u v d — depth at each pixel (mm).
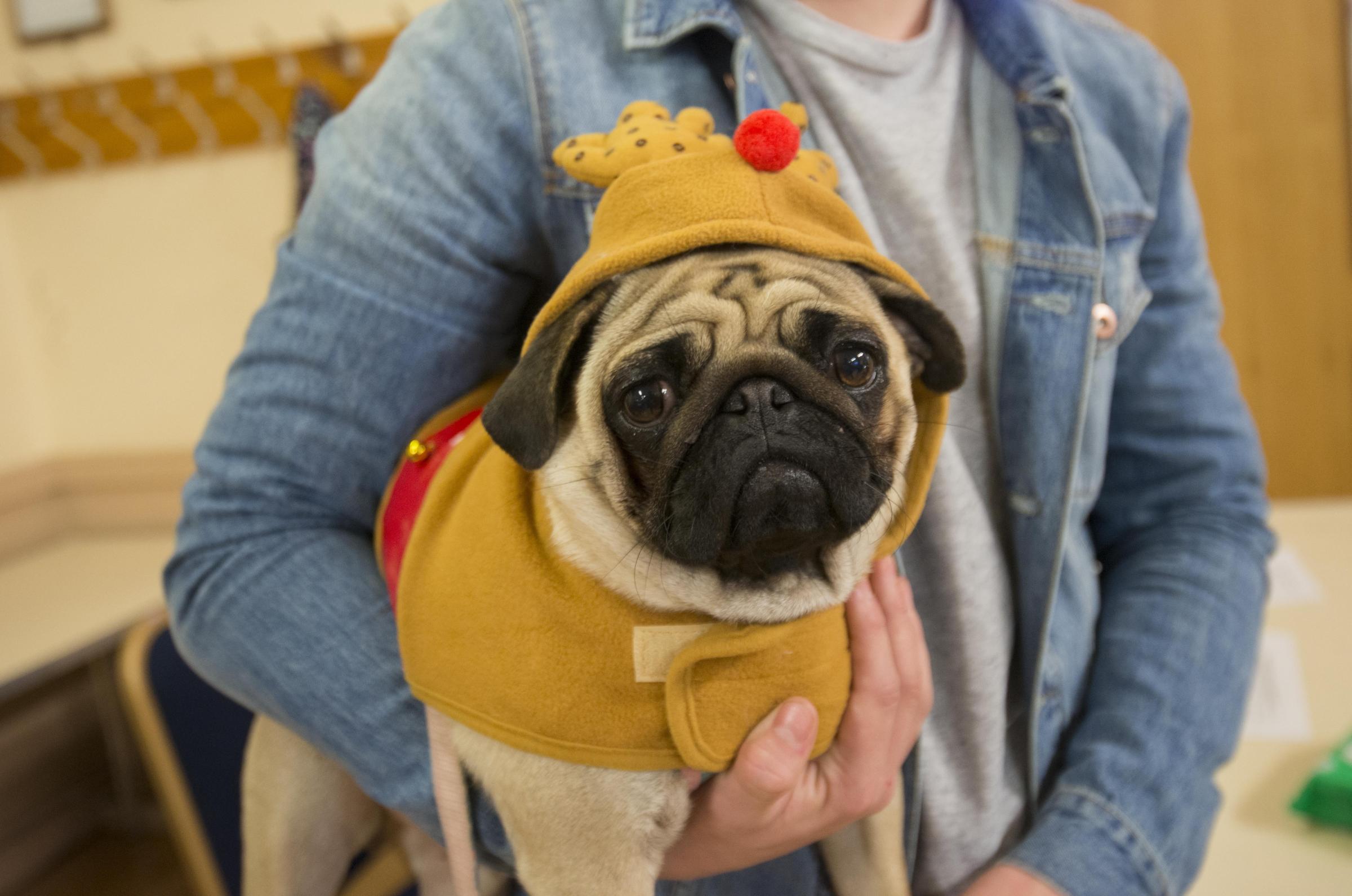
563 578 863
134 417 3098
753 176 844
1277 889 1138
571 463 886
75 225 2996
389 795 917
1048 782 1164
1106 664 1146
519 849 906
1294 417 3244
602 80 966
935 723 1088
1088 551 1205
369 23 2678
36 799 2885
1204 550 1158
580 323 851
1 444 3016
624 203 849
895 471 921
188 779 1751
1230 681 1094
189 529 990
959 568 1045
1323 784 1230
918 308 910
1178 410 1174
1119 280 1061
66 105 2857
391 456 1000
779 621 874
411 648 898
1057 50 1081
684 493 818
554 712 843
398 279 924
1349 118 3004
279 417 944
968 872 1123
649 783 868
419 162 928
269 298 978
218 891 1750
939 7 1088
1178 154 1140
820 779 911
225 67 2730
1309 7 2967
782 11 1014
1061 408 1048
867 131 1018
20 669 2121
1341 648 1645
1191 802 1039
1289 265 3150
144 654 1778
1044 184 1055
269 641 925
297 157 2412
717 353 828
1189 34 3072
